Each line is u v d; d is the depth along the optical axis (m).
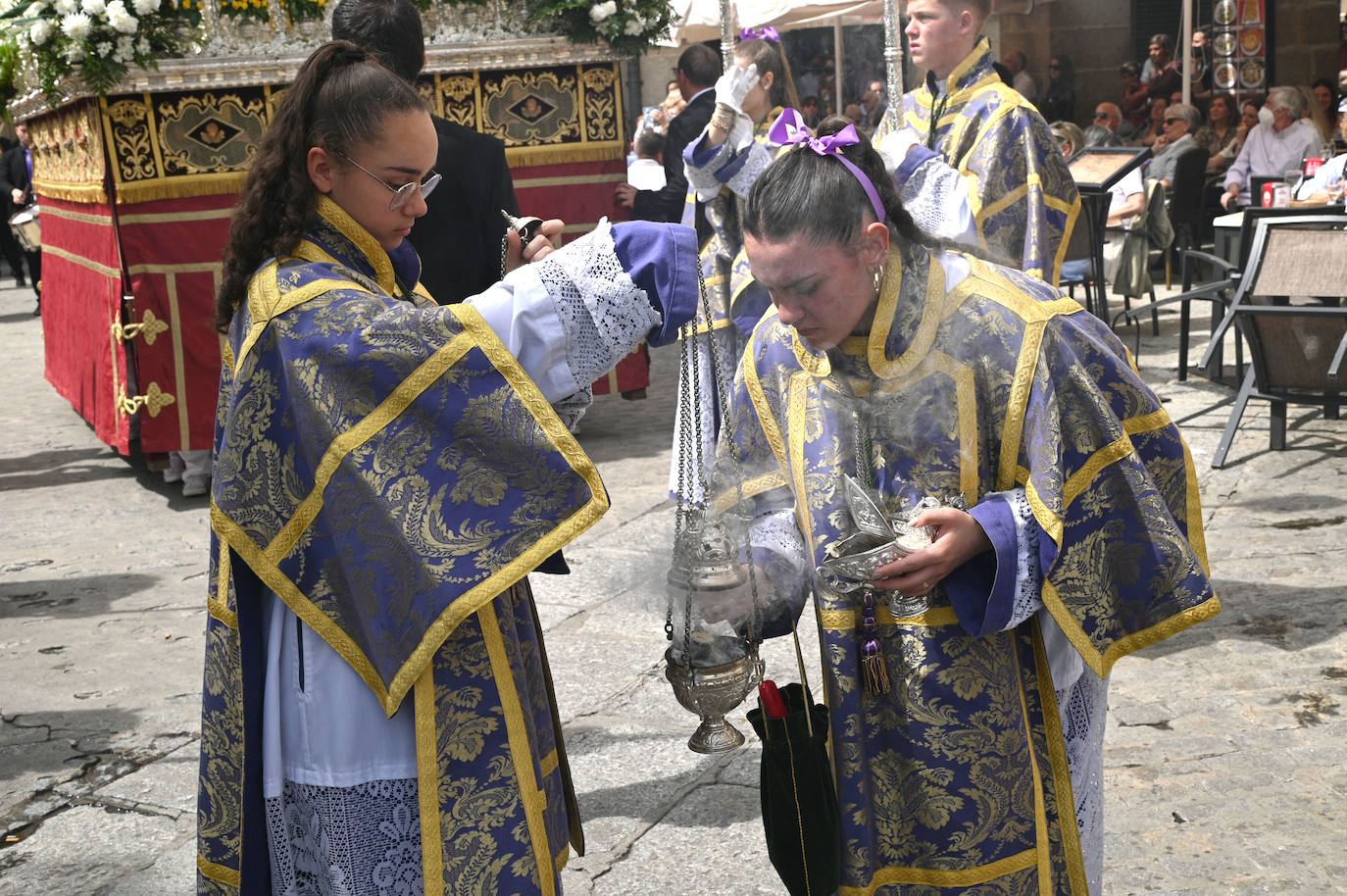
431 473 1.75
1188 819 3.03
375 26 3.12
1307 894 2.70
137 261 6.38
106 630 4.80
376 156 1.80
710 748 1.95
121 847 3.21
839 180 1.71
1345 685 3.67
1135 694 3.71
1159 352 8.62
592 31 6.84
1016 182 3.88
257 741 1.88
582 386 1.85
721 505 2.02
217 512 1.80
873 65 10.49
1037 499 1.79
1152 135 10.66
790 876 1.89
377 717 1.83
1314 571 4.55
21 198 16.94
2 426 8.93
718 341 3.80
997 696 1.87
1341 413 6.71
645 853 3.02
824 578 1.88
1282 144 10.83
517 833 1.82
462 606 1.73
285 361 1.77
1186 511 1.98
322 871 1.86
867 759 1.91
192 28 6.16
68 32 5.80
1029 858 1.89
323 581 1.80
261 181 1.84
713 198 3.71
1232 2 12.18
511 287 1.79
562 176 7.13
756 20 9.81
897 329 1.82
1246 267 6.55
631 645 4.30
